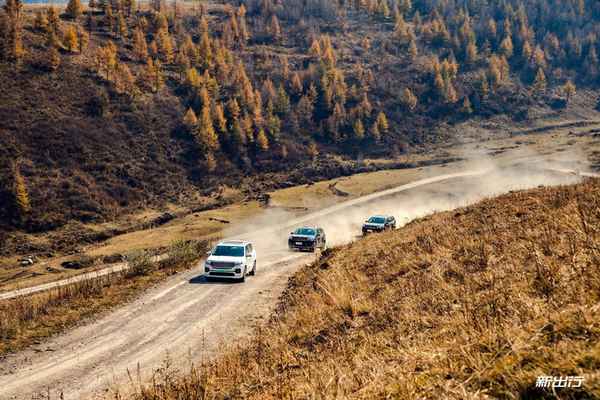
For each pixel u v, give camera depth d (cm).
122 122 11756
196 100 13650
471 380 358
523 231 1027
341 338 730
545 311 466
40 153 9631
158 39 17175
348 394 430
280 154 12494
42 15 15212
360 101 16162
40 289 3831
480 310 586
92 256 6444
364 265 1416
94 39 16262
